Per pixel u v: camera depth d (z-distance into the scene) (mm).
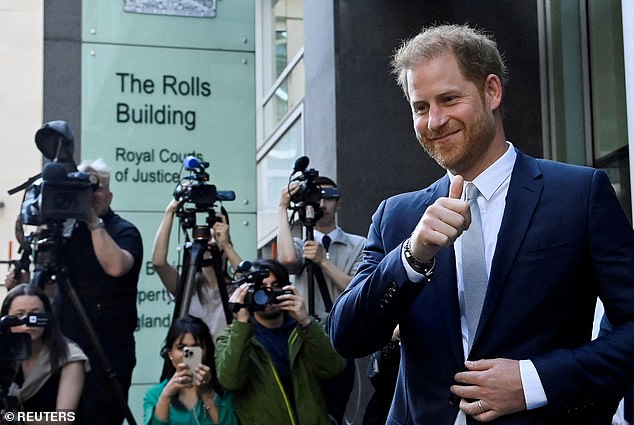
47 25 5598
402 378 2807
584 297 2648
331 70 8742
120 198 5633
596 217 2617
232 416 5301
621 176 8211
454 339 2641
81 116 5625
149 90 5746
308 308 6141
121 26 5738
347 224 8539
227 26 5922
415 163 8703
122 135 5684
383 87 8734
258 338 5520
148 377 5406
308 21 9586
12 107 5465
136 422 5309
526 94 9055
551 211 2639
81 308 5180
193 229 5582
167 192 5715
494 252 2629
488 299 2596
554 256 2592
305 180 6336
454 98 2643
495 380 2508
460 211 2426
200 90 5844
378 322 2627
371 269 2863
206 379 5285
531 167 2752
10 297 5047
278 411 5336
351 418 7301
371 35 8781
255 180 5914
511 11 9125
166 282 5531
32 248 5215
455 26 2787
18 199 5301
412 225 2850
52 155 5344
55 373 5059
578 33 8852
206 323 5516
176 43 5824
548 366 2502
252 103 5934
